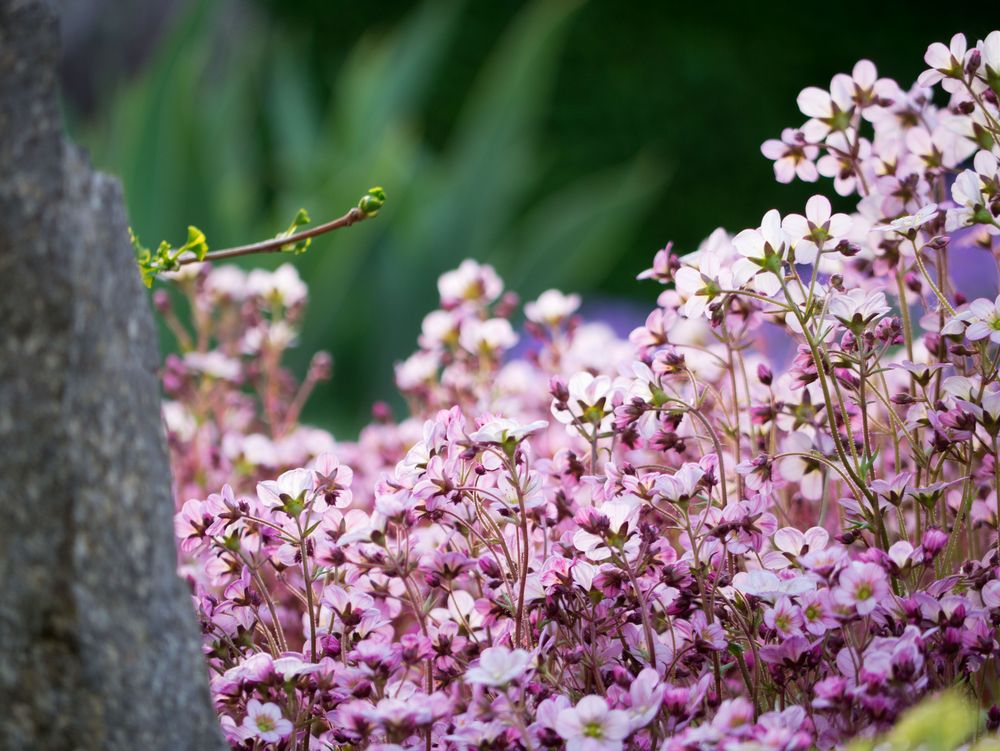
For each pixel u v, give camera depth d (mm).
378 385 2328
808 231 875
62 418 784
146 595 797
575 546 877
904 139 954
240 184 2604
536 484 876
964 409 881
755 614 864
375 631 896
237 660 888
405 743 860
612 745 813
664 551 882
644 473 988
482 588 914
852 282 964
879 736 814
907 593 870
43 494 783
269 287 1175
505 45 4422
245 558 886
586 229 2658
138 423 803
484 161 2684
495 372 1100
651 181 4547
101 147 2383
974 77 916
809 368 900
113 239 807
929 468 895
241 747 850
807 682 855
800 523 987
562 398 906
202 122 2379
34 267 785
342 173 2406
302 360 2232
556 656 885
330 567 891
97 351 794
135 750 791
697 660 880
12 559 782
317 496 879
